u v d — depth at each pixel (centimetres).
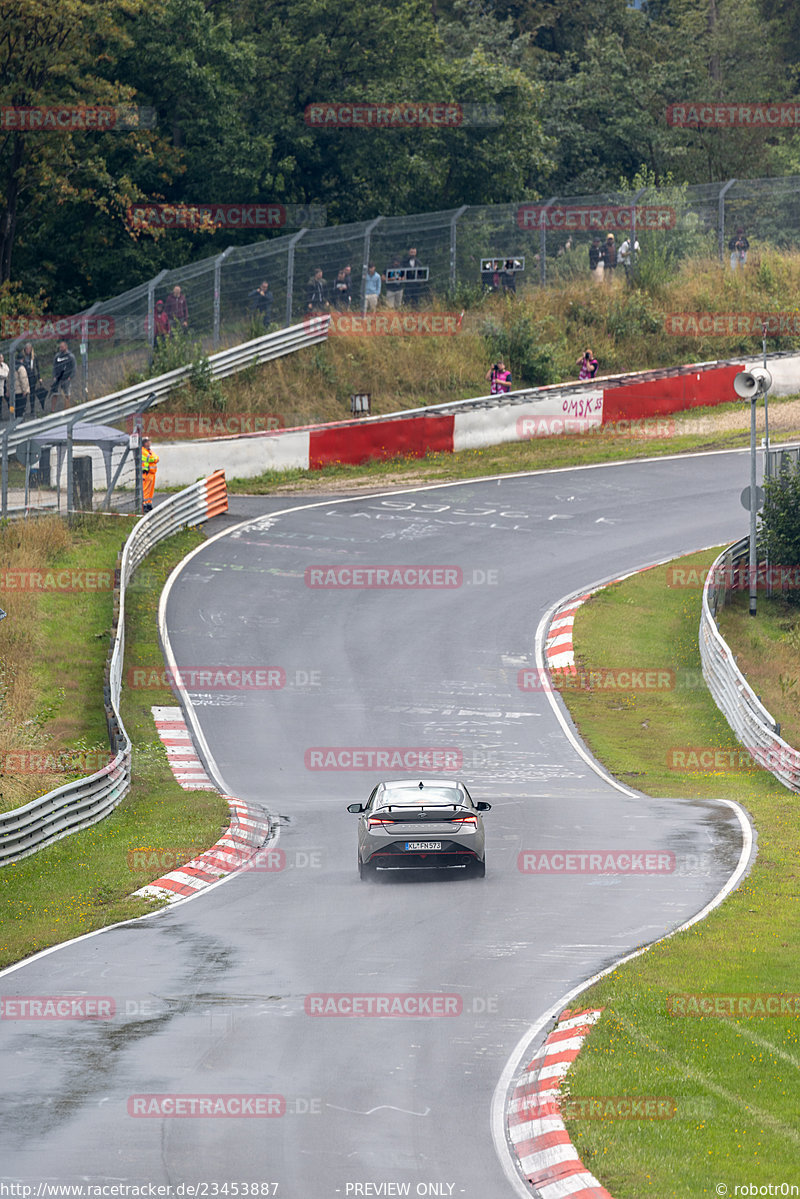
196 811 6738
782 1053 3281
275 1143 2838
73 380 13650
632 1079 3108
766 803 6831
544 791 7312
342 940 4419
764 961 4016
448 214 17025
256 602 10862
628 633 10544
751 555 11106
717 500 13725
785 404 17225
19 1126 2941
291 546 12212
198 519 12744
